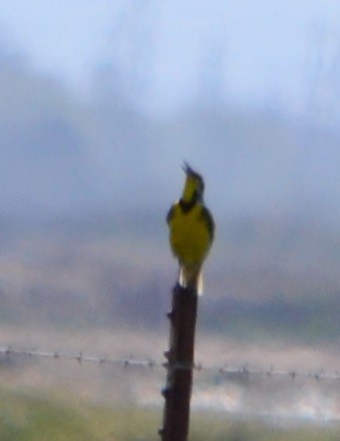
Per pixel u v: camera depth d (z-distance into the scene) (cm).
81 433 1524
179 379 996
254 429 1555
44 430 1509
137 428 1534
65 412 1553
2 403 1556
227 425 1534
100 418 1548
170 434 995
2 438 1497
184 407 996
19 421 1521
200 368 1048
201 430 1522
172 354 998
